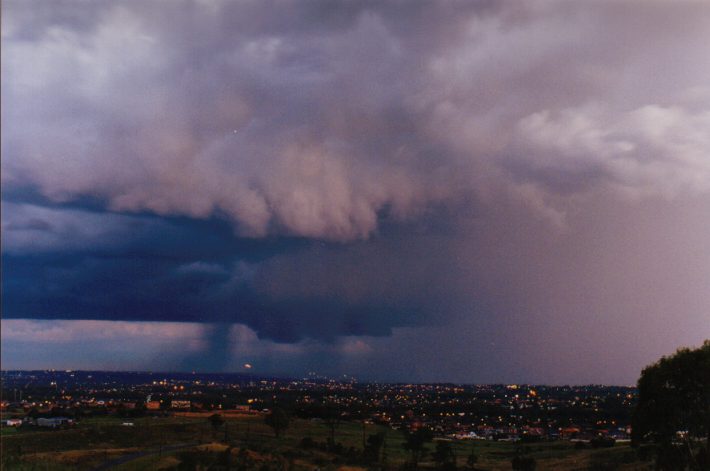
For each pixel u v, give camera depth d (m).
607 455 115.19
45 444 129.12
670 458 57.56
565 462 117.69
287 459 121.50
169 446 132.75
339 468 117.31
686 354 55.69
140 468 106.00
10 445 124.69
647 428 58.62
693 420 55.81
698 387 54.69
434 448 157.12
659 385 56.56
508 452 149.88
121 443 137.50
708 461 54.00
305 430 175.62
